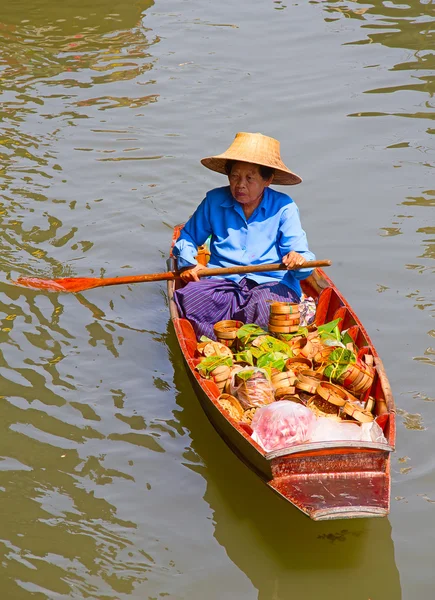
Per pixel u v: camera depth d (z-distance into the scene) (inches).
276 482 320.2
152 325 476.7
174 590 315.3
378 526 341.1
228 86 774.5
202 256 505.7
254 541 339.0
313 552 332.8
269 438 334.0
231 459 381.4
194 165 642.2
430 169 621.3
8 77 791.7
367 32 891.4
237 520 348.8
